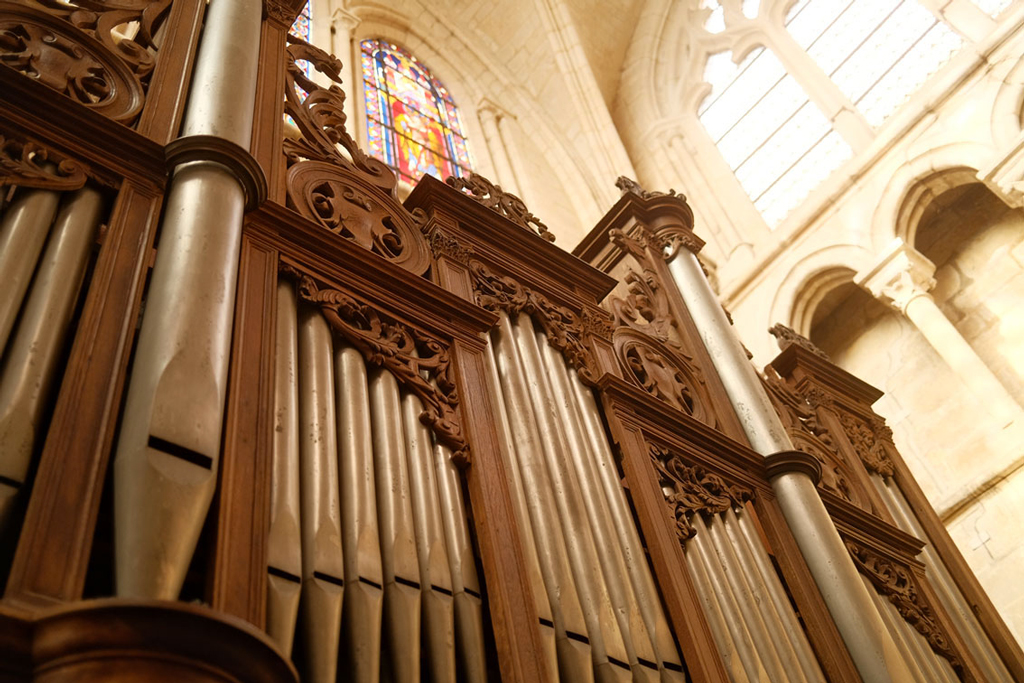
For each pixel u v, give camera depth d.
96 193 3.09
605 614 3.33
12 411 2.31
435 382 3.65
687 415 4.89
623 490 4.29
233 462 2.56
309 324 3.36
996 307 11.94
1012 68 12.03
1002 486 10.63
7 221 2.80
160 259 2.85
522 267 4.91
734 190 15.22
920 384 12.27
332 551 2.61
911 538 5.94
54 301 2.64
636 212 6.67
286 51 4.66
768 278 13.64
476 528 3.26
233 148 3.25
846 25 15.16
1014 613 10.00
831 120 14.39
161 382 2.41
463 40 15.77
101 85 3.50
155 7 4.08
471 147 14.19
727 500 4.68
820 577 4.67
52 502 2.16
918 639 5.31
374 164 4.56
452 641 2.74
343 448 3.00
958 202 12.77
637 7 17.77
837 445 6.70
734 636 3.93
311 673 2.34
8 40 3.37
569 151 15.30
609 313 5.16
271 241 3.48
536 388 4.16
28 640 1.73
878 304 13.16
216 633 1.71
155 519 2.14
